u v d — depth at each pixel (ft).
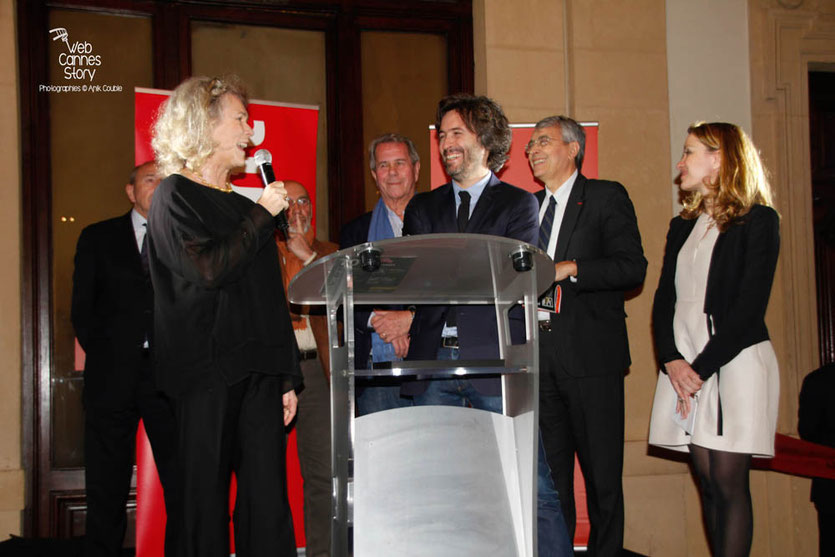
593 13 14.02
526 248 5.80
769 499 13.99
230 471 6.73
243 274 6.91
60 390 12.47
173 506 6.72
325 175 13.92
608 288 9.57
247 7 13.66
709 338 9.21
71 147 12.85
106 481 10.28
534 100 13.85
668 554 13.44
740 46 14.71
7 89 12.28
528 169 12.33
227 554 6.57
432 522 6.11
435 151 12.43
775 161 14.62
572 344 9.77
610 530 9.56
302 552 11.37
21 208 12.44
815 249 15.90
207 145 7.29
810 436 12.47
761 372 8.91
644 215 13.88
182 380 6.64
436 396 8.03
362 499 6.03
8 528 11.72
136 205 11.16
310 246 11.55
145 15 13.28
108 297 10.55
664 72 14.19
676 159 14.28
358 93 13.98
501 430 6.56
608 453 9.68
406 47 14.34
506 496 6.38
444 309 8.16
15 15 12.55
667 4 14.52
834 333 15.87
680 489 13.57
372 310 9.66
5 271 12.06
